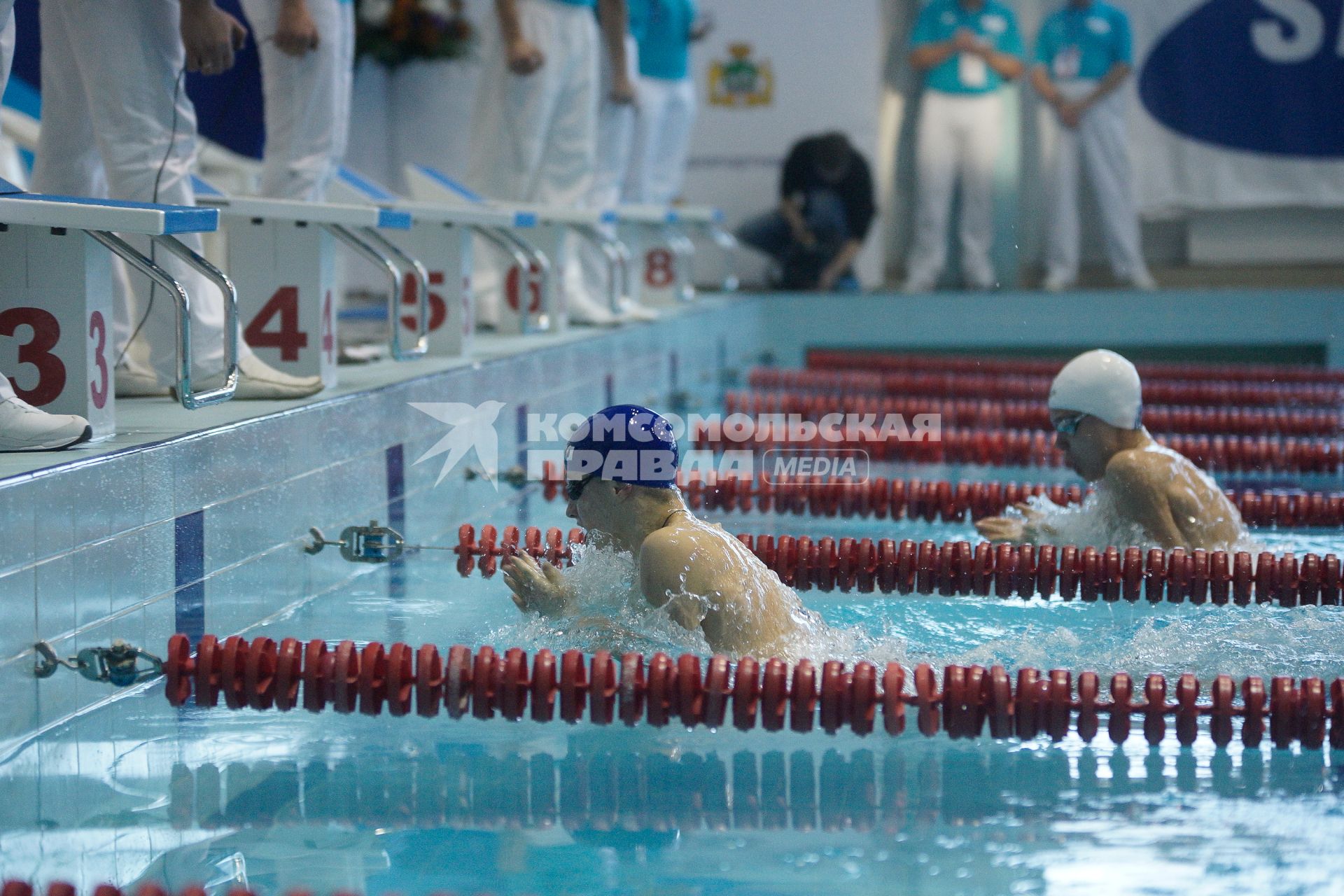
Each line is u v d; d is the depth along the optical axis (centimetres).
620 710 902
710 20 4206
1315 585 1259
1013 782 858
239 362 1341
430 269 1958
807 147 4144
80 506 954
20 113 2216
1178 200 4409
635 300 3169
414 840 771
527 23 2409
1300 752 915
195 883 716
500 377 1878
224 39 1382
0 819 795
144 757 899
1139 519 1334
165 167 1356
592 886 709
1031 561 1301
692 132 4272
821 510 1756
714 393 3016
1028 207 4566
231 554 1176
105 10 1304
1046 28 4150
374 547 1373
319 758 900
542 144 2477
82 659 941
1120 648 1095
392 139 4131
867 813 807
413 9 3975
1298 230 4550
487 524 1535
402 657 929
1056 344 3934
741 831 782
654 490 1020
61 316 1082
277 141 1797
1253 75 4297
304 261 1531
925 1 4556
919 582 1331
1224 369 3269
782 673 898
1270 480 2059
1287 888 707
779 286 4256
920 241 4272
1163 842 765
